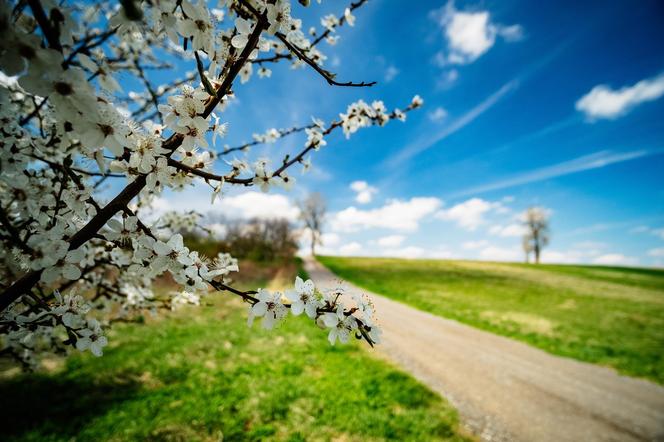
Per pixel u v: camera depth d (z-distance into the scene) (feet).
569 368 28.45
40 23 2.66
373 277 103.81
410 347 30.66
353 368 23.08
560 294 80.07
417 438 15.37
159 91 10.09
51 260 4.02
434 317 47.85
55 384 17.25
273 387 18.97
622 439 17.53
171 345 25.31
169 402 16.66
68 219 4.87
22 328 4.81
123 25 3.75
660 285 107.86
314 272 114.11
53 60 2.62
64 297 4.86
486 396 21.33
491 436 16.67
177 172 5.38
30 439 12.83
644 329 45.09
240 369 21.47
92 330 5.07
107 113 3.15
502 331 40.42
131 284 11.53
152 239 4.51
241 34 4.39
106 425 14.32
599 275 131.85
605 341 37.52
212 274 4.93
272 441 14.40
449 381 23.20
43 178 5.38
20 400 15.34
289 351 25.81
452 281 97.86
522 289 85.35
